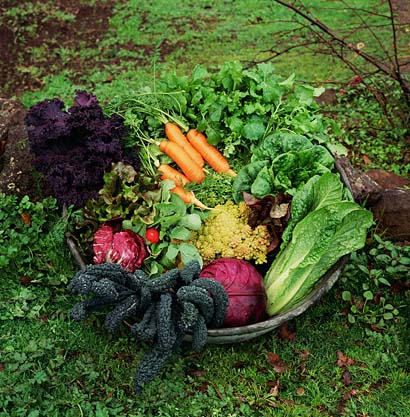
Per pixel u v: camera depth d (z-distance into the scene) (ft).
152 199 5.85
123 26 9.69
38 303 5.99
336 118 7.89
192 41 9.44
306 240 5.54
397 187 7.02
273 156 5.98
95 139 5.99
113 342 5.77
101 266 5.26
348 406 5.50
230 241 5.82
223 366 5.68
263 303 5.59
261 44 9.37
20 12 9.69
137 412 5.37
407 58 8.80
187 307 5.13
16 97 8.28
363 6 10.14
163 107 6.45
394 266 6.31
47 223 6.47
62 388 5.45
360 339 5.91
